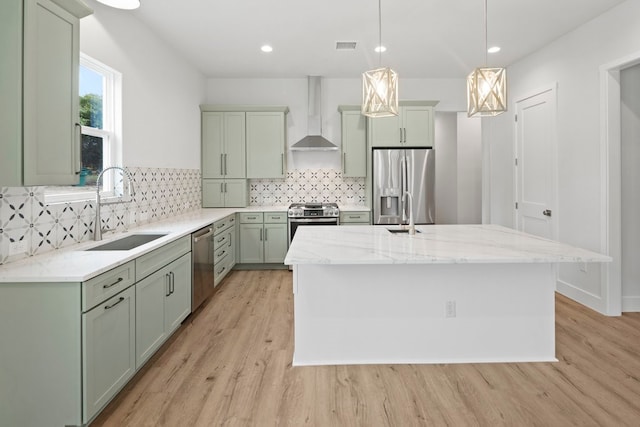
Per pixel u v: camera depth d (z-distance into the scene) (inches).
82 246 102.8
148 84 150.6
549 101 171.8
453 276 104.0
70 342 72.1
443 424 78.4
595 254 86.4
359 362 105.0
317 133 223.1
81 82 117.2
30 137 71.5
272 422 79.7
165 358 108.9
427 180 209.8
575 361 105.2
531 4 134.3
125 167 132.7
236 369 102.4
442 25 151.9
